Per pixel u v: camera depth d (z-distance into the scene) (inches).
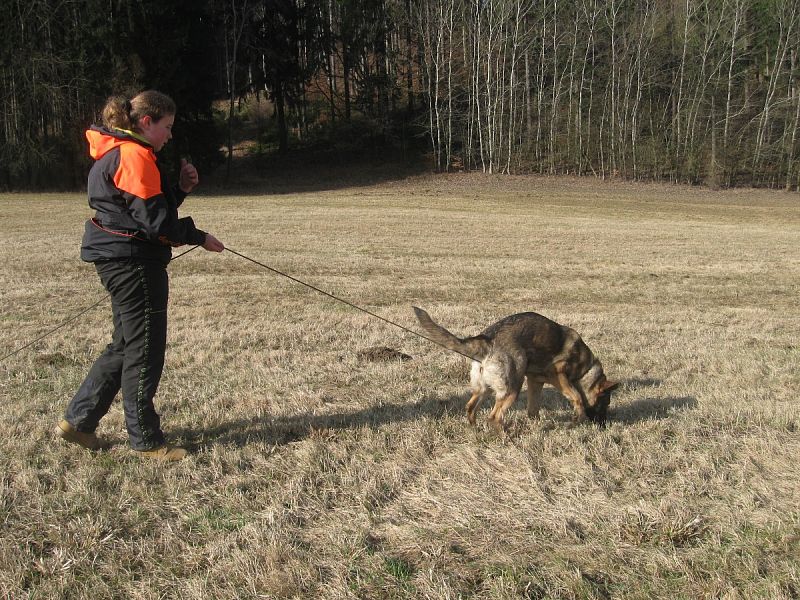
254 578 129.6
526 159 1924.2
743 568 134.2
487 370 208.8
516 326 214.1
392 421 219.9
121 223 170.2
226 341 335.3
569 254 762.2
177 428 209.5
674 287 574.9
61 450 187.9
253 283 531.8
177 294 477.1
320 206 1270.9
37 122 1541.6
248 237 834.8
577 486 171.0
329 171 1925.4
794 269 682.2
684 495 167.6
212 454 187.9
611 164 1876.2
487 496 165.2
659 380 288.4
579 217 1208.2
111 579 131.3
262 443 195.5
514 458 189.0
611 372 301.0
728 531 148.6
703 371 306.0
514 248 797.2
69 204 1224.2
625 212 1314.0
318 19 2041.1
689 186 1800.0
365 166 1969.7
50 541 143.8
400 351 323.6
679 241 904.3
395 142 2098.9
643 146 1861.5
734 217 1295.5
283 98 2196.1
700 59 1818.4
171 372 277.0
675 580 131.3
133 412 180.1
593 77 1893.5
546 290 543.8
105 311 403.2
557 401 257.4
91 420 184.1
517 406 250.5
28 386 249.4
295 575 130.5
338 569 133.2
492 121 1905.8
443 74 1948.8
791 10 1753.2
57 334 338.3
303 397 243.0
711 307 492.7
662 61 1878.7
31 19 1492.4
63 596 125.4
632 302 505.0
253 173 1888.5
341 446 196.1
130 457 185.3
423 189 1651.1
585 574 133.0
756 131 1840.6
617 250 802.2
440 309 439.5
